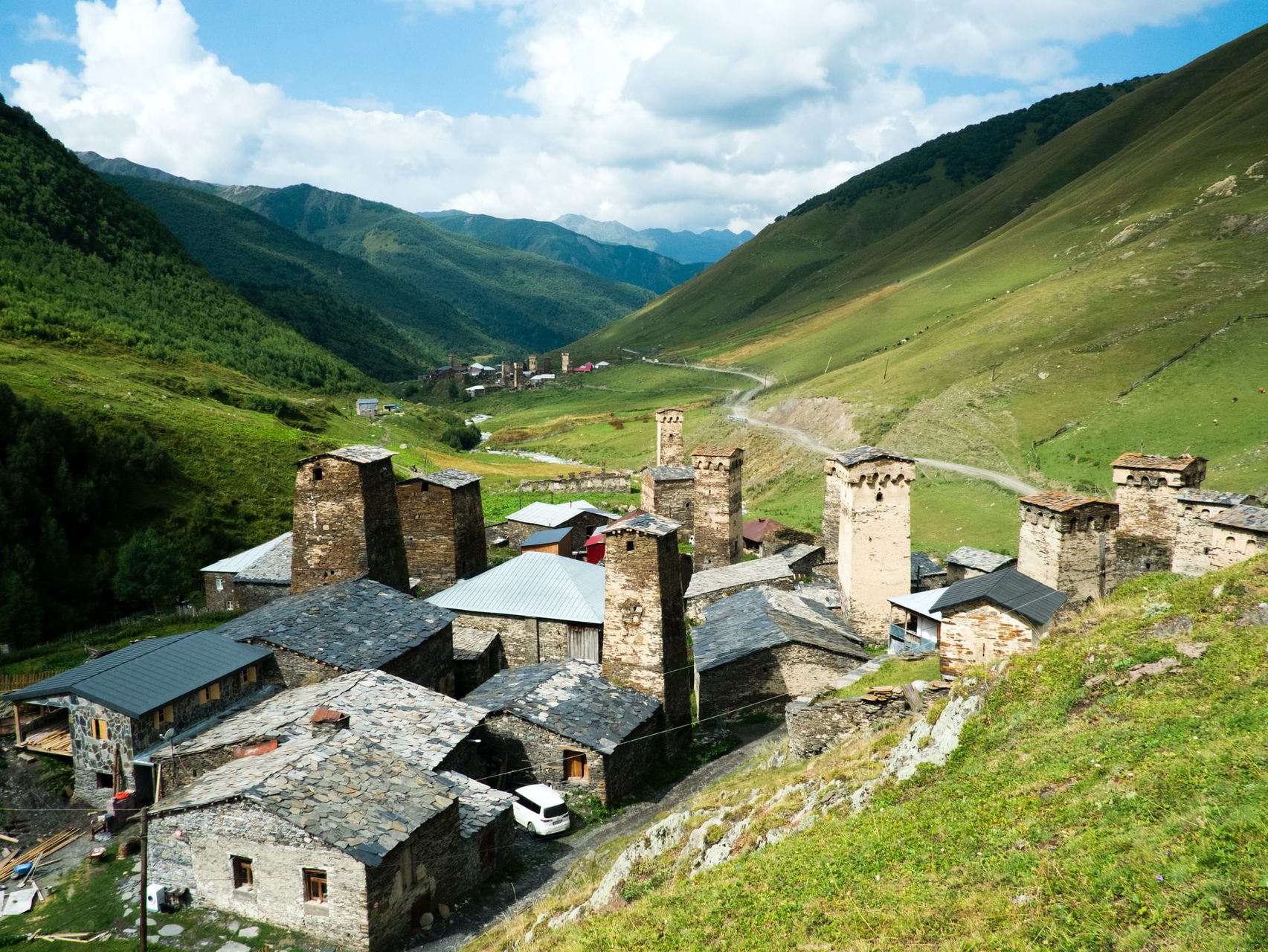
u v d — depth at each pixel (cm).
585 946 1938
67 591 7125
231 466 10175
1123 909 1352
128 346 15688
